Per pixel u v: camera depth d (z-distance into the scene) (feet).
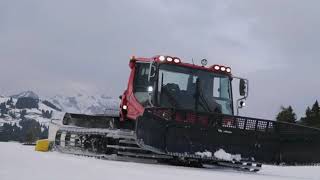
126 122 42.52
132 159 38.24
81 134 43.88
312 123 169.58
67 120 50.49
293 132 38.40
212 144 36.17
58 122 51.52
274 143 37.73
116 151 38.81
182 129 35.58
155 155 37.01
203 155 35.81
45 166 26.14
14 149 45.01
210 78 41.16
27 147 53.93
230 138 36.60
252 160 37.09
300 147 38.55
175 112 35.58
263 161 37.40
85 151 42.98
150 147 34.53
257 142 37.32
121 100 42.60
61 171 23.89
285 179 30.17
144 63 41.16
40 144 48.93
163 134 35.19
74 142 45.11
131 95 41.42
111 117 44.24
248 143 37.04
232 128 36.70
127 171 26.25
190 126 35.73
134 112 40.93
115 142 39.24
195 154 35.65
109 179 21.58
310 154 38.78
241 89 42.06
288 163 38.04
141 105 40.42
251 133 37.14
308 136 38.81
